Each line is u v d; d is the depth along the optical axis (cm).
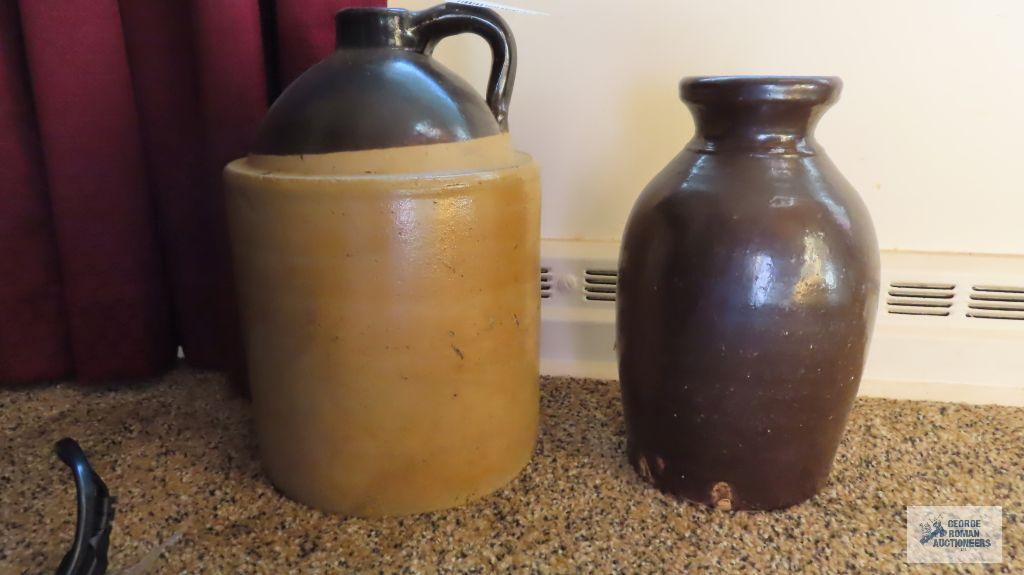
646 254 61
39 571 58
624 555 60
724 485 65
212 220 88
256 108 80
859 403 87
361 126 56
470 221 58
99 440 79
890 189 89
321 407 61
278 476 68
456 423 63
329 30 80
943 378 88
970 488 69
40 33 76
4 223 84
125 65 80
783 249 56
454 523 64
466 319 60
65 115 78
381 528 64
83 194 81
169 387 93
